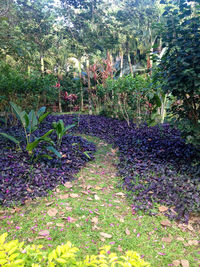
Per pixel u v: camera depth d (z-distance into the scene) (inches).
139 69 434.3
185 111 128.1
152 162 135.4
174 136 184.1
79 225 81.6
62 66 484.1
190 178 111.8
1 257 32.3
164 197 99.3
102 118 300.5
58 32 422.3
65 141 174.2
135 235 78.4
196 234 80.4
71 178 122.3
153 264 65.8
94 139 214.1
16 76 221.3
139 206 94.2
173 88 112.0
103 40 374.0
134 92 243.4
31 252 36.4
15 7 340.5
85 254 67.1
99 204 97.3
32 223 81.7
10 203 92.4
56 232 76.9
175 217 87.6
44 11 451.8
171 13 114.3
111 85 277.3
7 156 132.0
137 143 171.3
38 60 396.2
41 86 261.9
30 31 350.0
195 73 103.4
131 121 274.5
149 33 409.1
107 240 74.6
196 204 91.0
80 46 358.3
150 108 244.2
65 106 425.1
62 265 34.4
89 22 396.2
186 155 134.0
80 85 377.1
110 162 154.3
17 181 106.7
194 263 67.0
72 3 363.3
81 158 151.1
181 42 109.6
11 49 234.7
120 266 59.3
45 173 117.0
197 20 109.1
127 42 437.4
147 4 444.8
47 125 231.5
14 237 73.7
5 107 232.7
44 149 149.9
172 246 73.9
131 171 129.2
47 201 97.8
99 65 367.9
